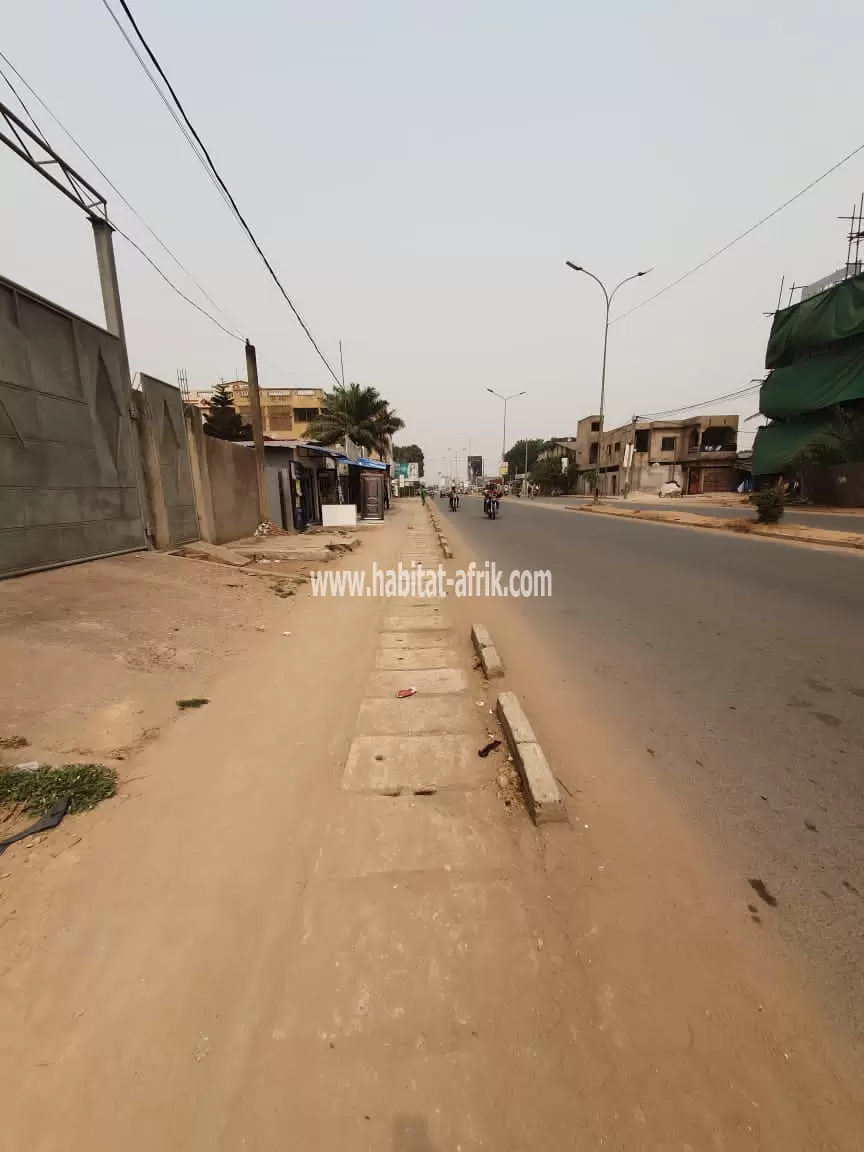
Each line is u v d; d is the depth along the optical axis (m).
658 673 4.32
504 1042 1.49
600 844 2.30
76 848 2.26
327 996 1.62
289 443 16.62
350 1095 1.36
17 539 5.79
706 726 3.39
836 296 21.69
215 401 36.12
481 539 14.95
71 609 5.00
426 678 4.28
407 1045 1.48
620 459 43.97
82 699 3.50
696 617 6.00
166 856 2.22
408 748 3.13
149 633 4.85
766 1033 1.52
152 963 1.73
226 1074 1.41
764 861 2.20
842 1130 1.29
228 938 1.82
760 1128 1.29
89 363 7.12
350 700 3.84
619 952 1.77
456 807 2.56
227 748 3.12
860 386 21.33
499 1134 1.27
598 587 7.81
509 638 5.38
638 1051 1.46
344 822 2.45
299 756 3.04
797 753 3.06
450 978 1.68
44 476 6.23
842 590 7.18
